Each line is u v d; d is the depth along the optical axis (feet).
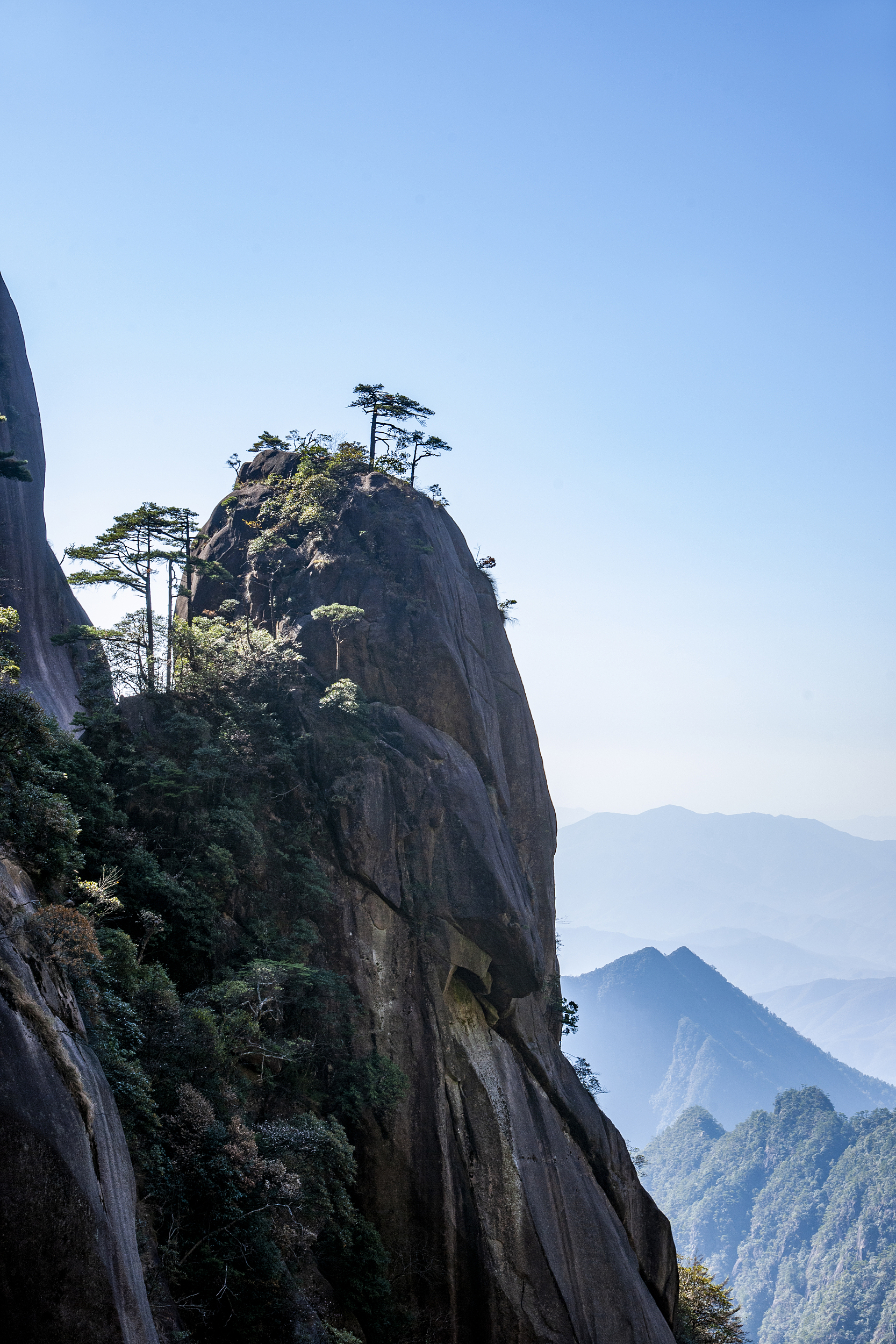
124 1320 80.23
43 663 217.97
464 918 203.41
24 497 251.60
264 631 233.55
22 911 103.14
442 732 226.58
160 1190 114.62
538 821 253.85
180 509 220.84
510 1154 187.11
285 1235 125.39
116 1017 121.08
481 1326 171.63
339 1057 180.65
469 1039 198.39
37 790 124.26
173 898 165.07
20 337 282.56
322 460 269.44
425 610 234.79
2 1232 71.46
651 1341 186.60
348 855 200.23
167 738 205.46
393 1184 175.01
